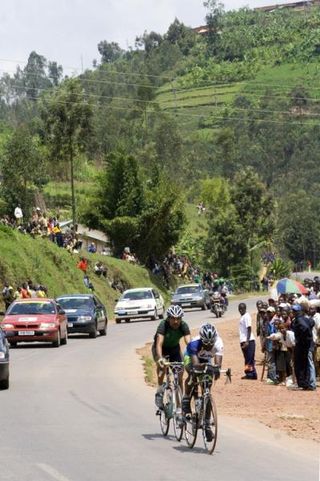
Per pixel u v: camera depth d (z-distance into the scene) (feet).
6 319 169.48
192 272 447.42
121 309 251.39
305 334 111.04
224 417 88.58
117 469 58.85
